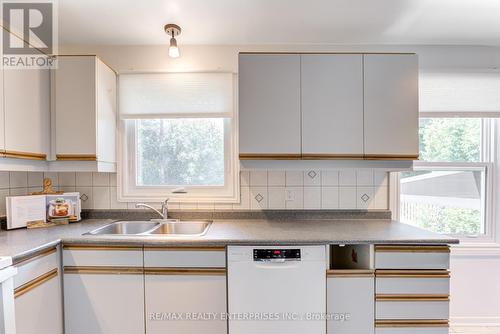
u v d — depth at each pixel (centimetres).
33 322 121
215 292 140
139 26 169
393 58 160
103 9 151
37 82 153
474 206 201
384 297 137
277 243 136
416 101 160
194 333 140
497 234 199
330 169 163
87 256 140
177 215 194
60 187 196
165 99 191
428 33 179
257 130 158
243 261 137
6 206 159
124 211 195
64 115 162
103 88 173
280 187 195
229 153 198
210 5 149
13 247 121
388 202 195
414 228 164
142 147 204
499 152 200
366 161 163
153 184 203
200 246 140
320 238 139
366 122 159
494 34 179
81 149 163
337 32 178
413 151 160
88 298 140
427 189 203
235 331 136
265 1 146
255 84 158
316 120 159
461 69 190
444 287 136
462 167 202
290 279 136
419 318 136
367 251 143
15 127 139
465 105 190
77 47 191
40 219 169
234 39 186
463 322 196
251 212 194
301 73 159
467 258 197
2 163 135
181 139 203
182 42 189
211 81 191
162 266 140
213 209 195
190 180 203
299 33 179
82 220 189
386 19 163
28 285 119
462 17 161
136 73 191
